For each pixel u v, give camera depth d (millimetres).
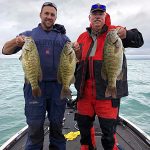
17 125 3953
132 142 2207
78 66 1820
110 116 1736
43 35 1727
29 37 1620
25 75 1657
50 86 1739
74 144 2199
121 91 1714
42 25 1741
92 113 1825
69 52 1673
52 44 1722
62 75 1706
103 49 1675
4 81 9758
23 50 1595
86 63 1761
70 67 1691
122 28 1648
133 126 2477
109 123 1743
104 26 1753
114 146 1797
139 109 5051
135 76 11766
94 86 1751
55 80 1744
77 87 1820
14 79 10445
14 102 5609
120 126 2555
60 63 1702
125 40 1702
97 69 1731
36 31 1739
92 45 1778
